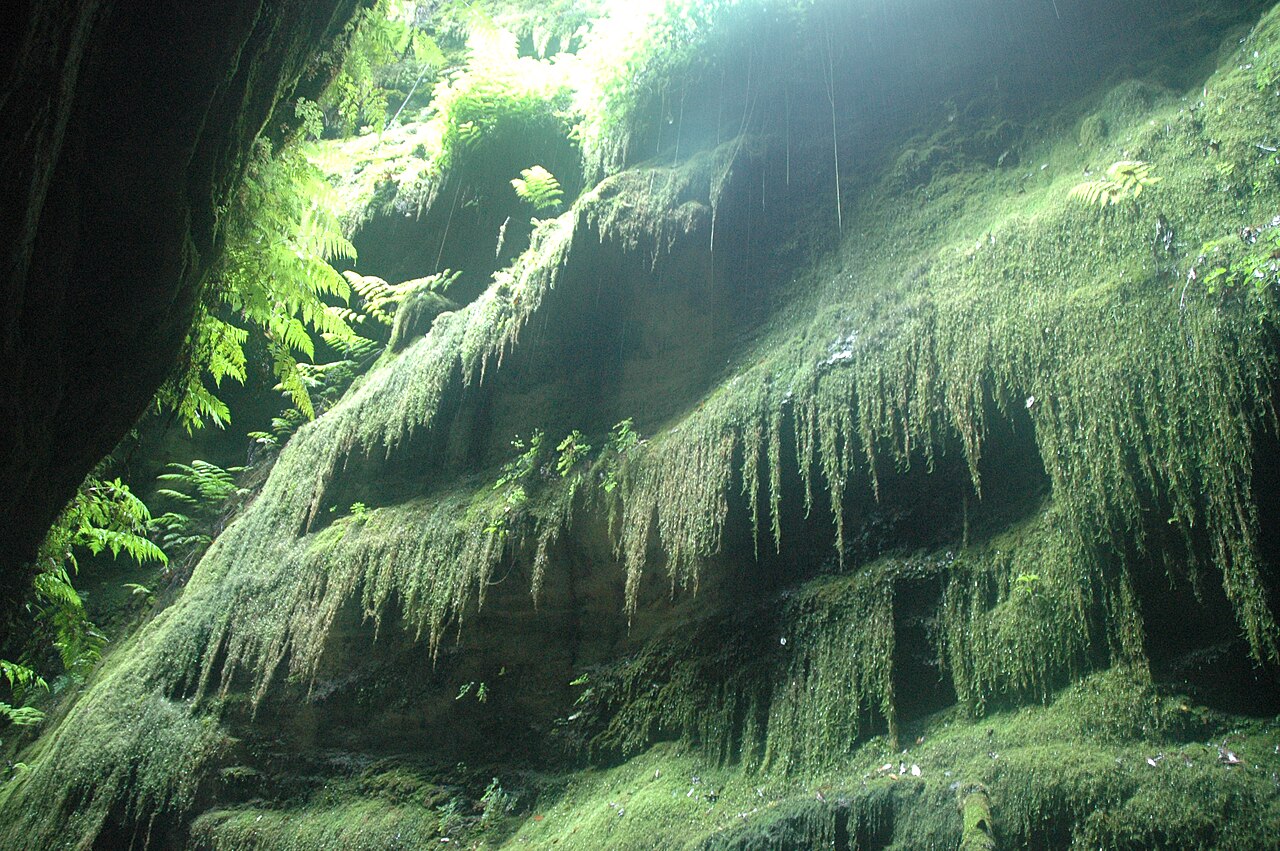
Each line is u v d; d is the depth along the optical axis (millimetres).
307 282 5355
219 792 6090
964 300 4160
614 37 6656
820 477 4461
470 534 5672
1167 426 3316
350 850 5172
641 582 5062
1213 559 3182
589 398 5914
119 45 2430
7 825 6766
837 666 4066
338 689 6000
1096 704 3295
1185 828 2848
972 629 3766
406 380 6820
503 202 8266
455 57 11109
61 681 8492
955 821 3268
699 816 4078
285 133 4418
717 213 5613
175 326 3377
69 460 3219
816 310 5031
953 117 5246
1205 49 4363
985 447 3969
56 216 2445
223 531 8117
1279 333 3113
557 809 4801
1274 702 3061
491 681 5512
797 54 6000
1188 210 3607
